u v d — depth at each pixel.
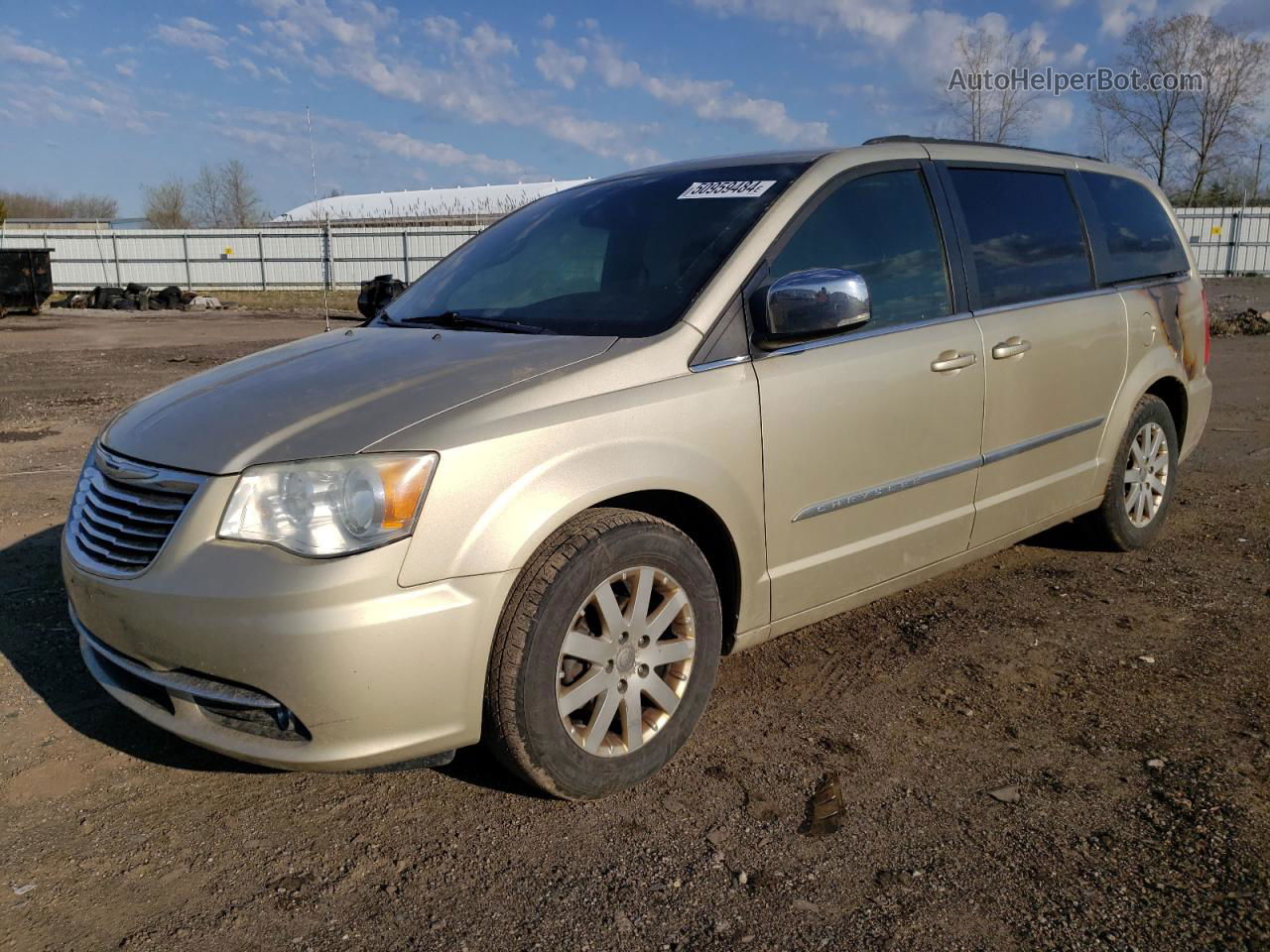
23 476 6.38
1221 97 39.12
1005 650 3.61
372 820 2.57
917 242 3.46
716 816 2.56
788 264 3.04
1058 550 4.79
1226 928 2.08
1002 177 3.92
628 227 3.35
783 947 2.06
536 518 2.39
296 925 2.16
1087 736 2.95
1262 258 35.03
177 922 2.18
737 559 2.86
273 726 2.34
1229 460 6.71
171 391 3.03
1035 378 3.77
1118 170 4.71
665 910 2.19
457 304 3.43
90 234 35.44
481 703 2.40
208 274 35.91
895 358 3.22
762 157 3.49
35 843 2.47
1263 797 2.58
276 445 2.37
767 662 3.52
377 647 2.22
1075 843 2.41
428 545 2.28
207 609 2.25
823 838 2.45
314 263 35.28
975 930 2.10
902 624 3.87
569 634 2.48
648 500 2.76
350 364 2.84
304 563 2.22
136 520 2.46
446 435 2.34
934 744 2.92
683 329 2.79
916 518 3.39
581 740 2.56
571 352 2.71
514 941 2.10
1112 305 4.22
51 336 18.92
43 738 3.00
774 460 2.90
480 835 2.49
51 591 4.20
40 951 2.08
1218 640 3.66
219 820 2.58
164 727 2.46
